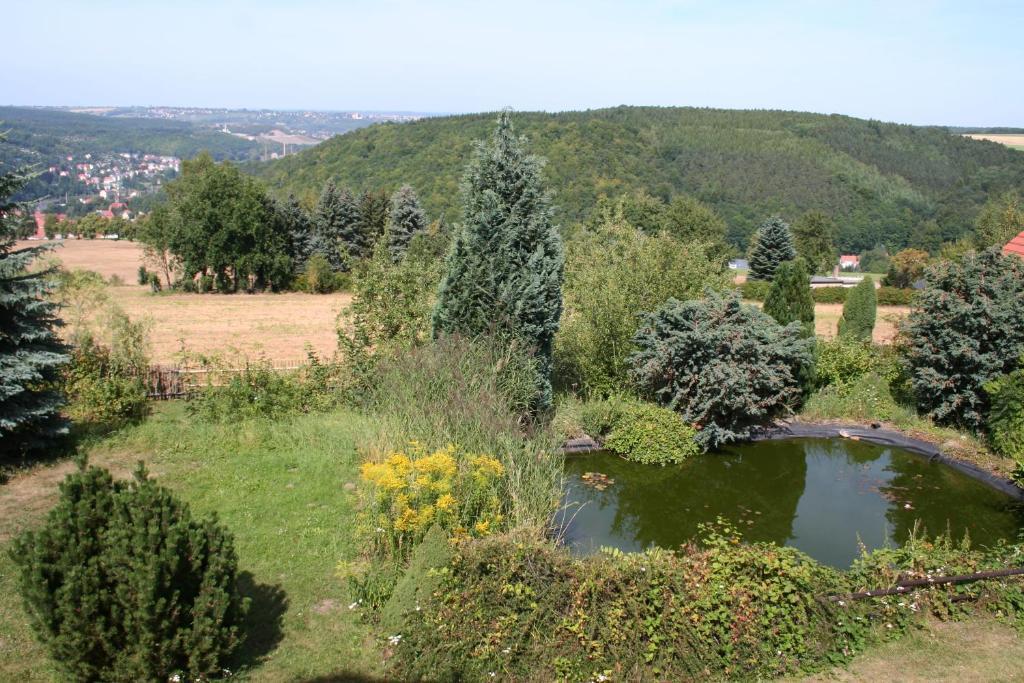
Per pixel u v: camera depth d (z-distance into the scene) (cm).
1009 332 1214
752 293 3916
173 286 4609
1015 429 1167
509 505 786
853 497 1100
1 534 771
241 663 557
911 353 1372
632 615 551
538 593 561
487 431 871
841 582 617
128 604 493
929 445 1291
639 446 1197
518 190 1177
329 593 676
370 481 780
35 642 573
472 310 1171
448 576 572
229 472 970
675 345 1217
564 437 1186
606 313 1383
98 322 1413
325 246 5219
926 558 677
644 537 948
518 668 536
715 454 1257
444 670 533
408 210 4884
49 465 980
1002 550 748
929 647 603
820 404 1450
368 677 548
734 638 552
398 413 971
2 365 930
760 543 644
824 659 574
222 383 1263
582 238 1814
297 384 1277
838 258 6150
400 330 1317
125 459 1015
